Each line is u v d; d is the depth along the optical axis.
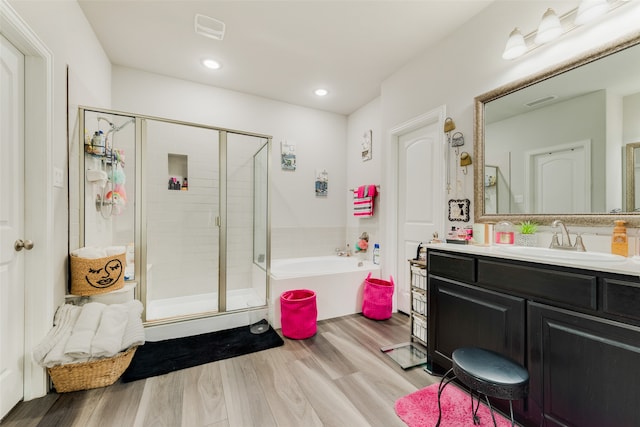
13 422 1.28
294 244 3.58
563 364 1.09
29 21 1.33
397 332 2.33
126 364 1.66
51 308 1.50
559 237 1.53
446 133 2.21
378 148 3.32
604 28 1.37
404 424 1.29
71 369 1.45
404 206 2.79
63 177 1.66
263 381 1.63
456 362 1.10
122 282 1.87
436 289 1.70
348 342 2.14
